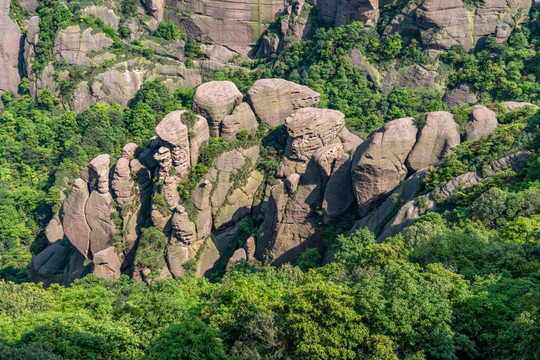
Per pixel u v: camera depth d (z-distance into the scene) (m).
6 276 127.69
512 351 43.62
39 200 138.50
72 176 136.38
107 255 114.81
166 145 112.06
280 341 49.22
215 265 114.44
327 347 45.72
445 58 132.75
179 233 111.00
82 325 56.00
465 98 127.19
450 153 96.19
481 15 134.62
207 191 113.81
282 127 120.50
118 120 144.75
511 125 93.69
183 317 61.19
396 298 48.56
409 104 127.38
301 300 49.28
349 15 143.75
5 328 54.53
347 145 115.31
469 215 77.81
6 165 144.38
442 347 44.84
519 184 80.62
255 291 60.81
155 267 110.69
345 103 129.88
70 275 123.31
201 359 47.38
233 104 120.19
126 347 54.34
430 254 64.31
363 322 48.19
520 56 127.69
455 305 49.38
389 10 142.00
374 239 88.12
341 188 104.56
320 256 101.94
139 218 118.62
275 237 107.25
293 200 107.00
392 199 95.38
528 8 136.25
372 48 136.75
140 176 118.69
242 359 48.00
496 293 50.78
